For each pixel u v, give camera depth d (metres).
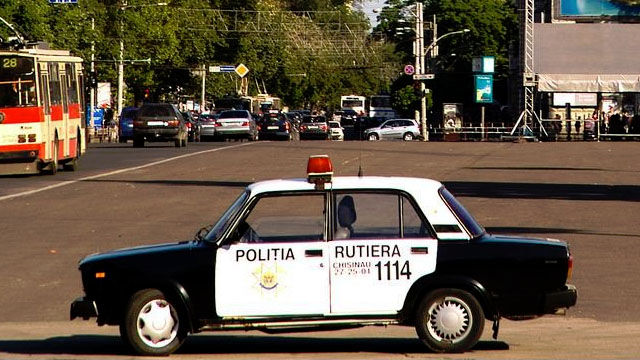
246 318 17.30
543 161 66.75
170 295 17.41
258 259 17.30
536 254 17.14
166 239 32.53
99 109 130.75
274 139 122.19
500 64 158.38
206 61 166.38
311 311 17.22
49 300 24.19
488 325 21.19
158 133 84.56
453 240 17.23
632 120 111.69
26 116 53.41
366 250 17.22
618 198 44.31
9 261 29.14
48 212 39.78
